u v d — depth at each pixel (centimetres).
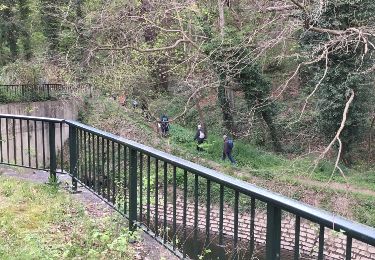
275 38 1842
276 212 296
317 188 1873
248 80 2383
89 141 656
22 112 2748
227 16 2402
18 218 579
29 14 3797
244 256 415
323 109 2123
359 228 229
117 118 2752
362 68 1942
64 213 606
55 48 3023
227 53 2127
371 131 2442
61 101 3050
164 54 2241
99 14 2122
